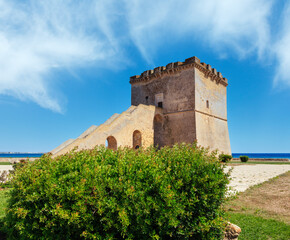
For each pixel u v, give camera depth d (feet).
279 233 22.68
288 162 127.24
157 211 15.11
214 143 107.34
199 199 17.31
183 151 20.47
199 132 95.50
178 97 100.89
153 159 18.31
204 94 103.81
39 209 15.20
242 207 31.73
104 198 14.79
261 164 109.91
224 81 122.93
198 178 17.35
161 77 108.47
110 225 14.38
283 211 30.04
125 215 14.29
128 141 82.33
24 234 15.64
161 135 103.19
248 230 23.39
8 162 118.42
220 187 18.52
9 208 17.31
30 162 19.66
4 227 20.58
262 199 36.32
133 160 17.98
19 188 15.80
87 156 19.06
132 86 120.67
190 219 17.12
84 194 14.92
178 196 16.35
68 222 14.06
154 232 15.11
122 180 15.67
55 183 15.43
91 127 79.41
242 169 83.46
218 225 17.72
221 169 19.11
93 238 14.49
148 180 15.99
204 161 19.06
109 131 74.79
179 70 102.17
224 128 120.06
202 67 101.81
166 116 103.55
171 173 17.71
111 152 20.06
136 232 15.24
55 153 56.59
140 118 89.86
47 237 15.11
